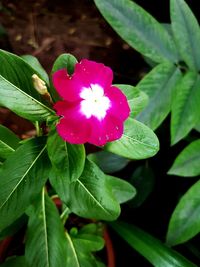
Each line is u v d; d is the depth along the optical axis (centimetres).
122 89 14
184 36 19
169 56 19
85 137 13
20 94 14
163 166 27
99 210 15
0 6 36
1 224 14
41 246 16
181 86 18
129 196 19
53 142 13
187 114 18
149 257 20
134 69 34
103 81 13
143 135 14
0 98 13
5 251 22
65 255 16
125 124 14
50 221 16
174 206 27
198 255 23
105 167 22
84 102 13
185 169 19
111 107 13
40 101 14
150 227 27
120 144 14
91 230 21
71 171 13
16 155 14
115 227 21
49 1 38
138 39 19
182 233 19
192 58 19
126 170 28
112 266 21
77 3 39
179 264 19
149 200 27
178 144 27
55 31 36
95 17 38
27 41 35
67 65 14
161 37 19
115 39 36
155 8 33
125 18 19
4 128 16
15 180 14
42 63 34
